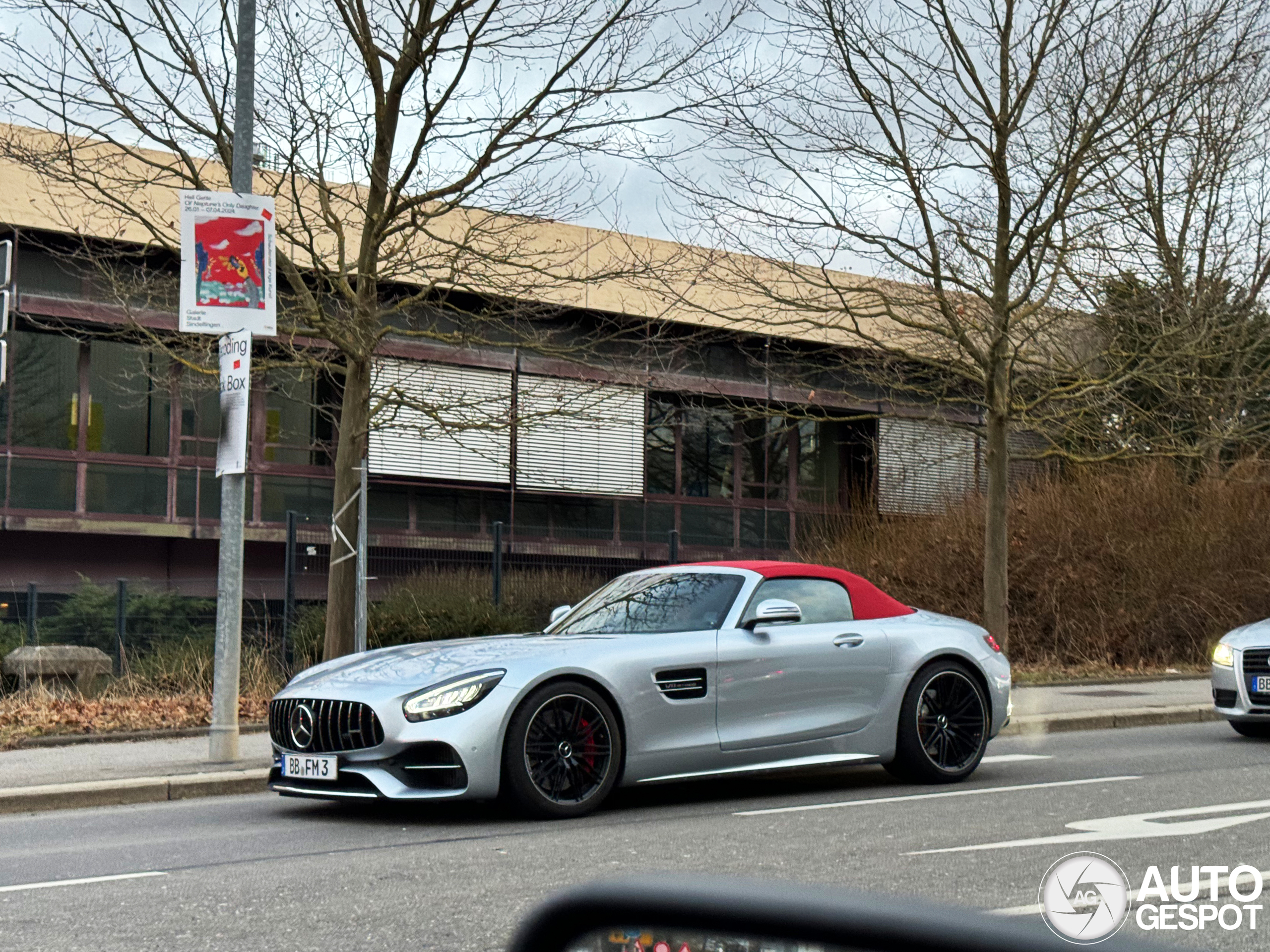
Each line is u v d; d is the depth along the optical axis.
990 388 15.03
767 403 18.41
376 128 12.01
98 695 12.95
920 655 8.09
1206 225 18.81
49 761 9.10
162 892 5.16
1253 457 20.02
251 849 6.14
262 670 13.28
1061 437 17.59
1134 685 15.30
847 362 19.02
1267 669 10.41
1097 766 8.95
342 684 7.00
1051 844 5.90
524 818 6.80
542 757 6.79
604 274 13.45
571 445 21.92
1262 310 20.11
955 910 1.30
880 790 7.88
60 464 18.34
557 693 6.82
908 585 19.22
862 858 5.59
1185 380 18.44
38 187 17.00
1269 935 4.34
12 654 13.62
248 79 9.32
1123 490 18.88
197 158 14.16
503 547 20.88
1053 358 16.39
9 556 18.16
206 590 17.39
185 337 13.18
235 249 9.16
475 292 13.09
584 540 22.83
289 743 7.07
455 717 6.61
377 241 11.96
